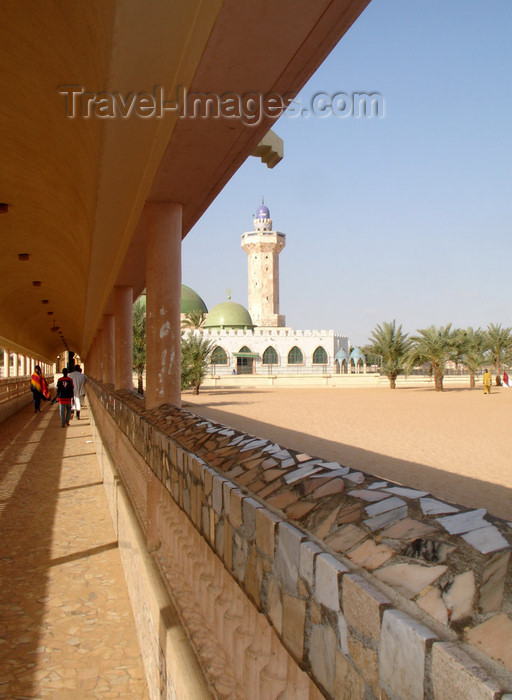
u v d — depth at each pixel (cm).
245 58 272
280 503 148
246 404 2312
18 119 492
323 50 269
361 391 3581
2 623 359
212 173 420
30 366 3189
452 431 1286
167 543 299
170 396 495
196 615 224
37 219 795
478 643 74
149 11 266
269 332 6191
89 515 608
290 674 138
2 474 838
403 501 126
